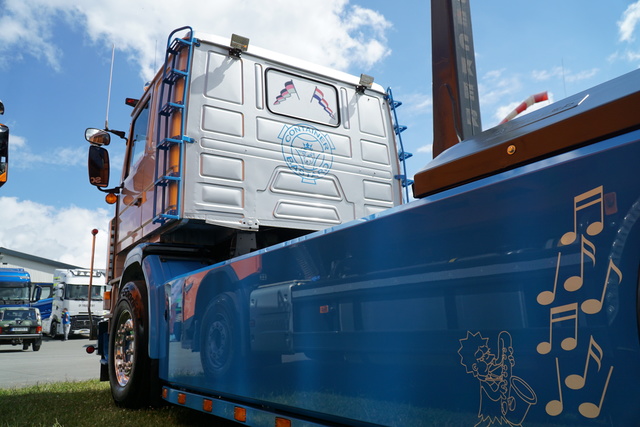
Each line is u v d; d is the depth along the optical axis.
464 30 2.35
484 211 1.56
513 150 1.62
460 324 1.61
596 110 1.42
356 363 1.99
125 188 5.06
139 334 4.01
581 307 1.30
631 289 1.20
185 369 3.32
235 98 3.95
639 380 1.18
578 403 1.29
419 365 1.74
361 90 4.76
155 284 3.88
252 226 3.81
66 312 25.84
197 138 3.71
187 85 3.75
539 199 1.42
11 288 22.58
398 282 1.84
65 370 10.73
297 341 2.30
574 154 1.39
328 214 4.23
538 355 1.38
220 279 2.99
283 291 2.43
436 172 1.87
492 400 1.50
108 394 5.36
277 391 2.41
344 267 2.08
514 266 1.46
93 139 4.75
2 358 15.09
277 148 4.06
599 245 1.27
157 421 3.78
